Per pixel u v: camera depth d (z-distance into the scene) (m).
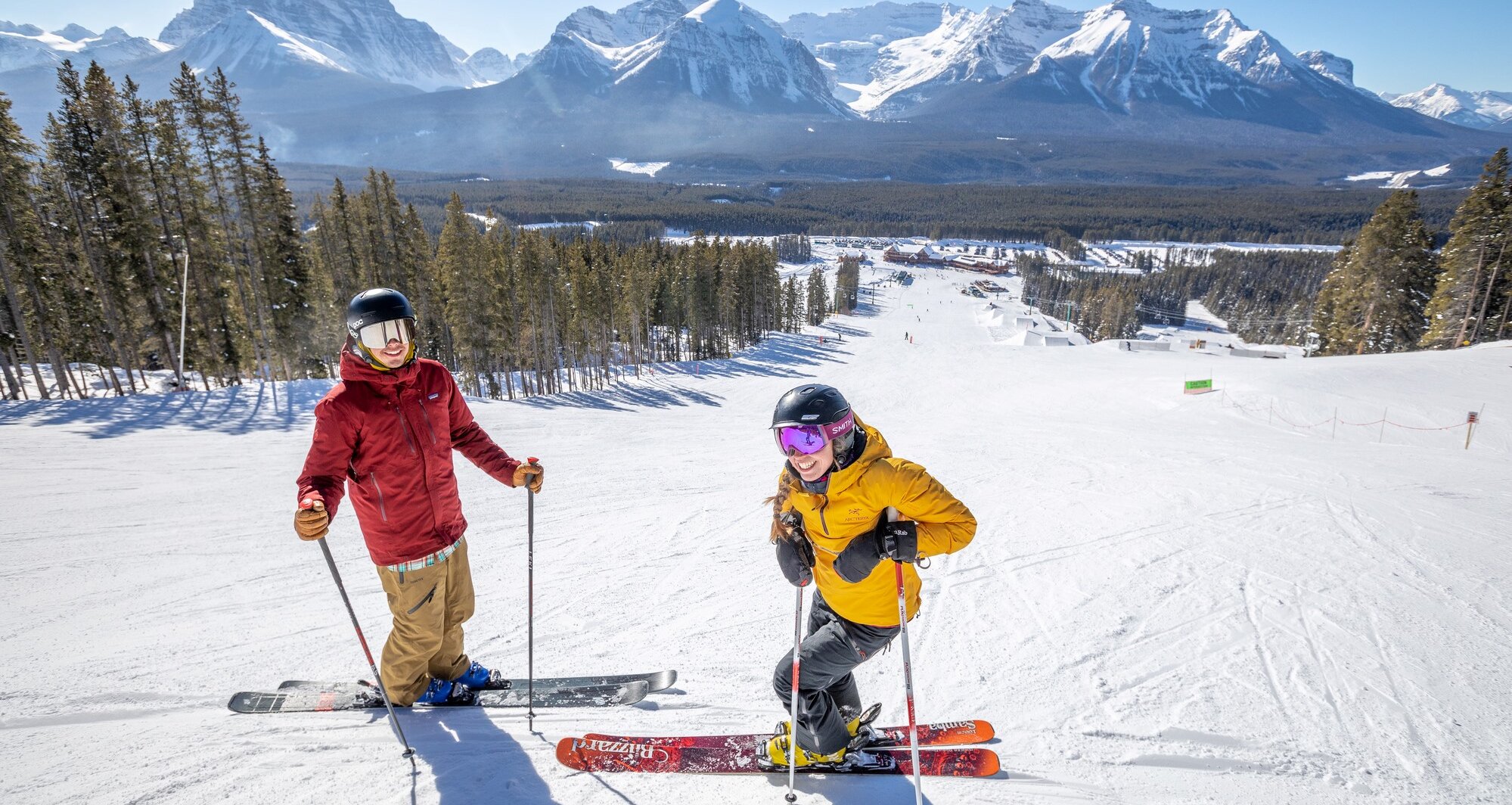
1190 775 3.20
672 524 8.70
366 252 42.41
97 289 30.41
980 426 22.81
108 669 4.16
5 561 6.89
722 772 3.07
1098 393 32.91
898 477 2.46
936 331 93.19
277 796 2.83
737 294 76.75
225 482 11.59
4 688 3.84
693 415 32.78
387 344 2.96
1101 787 3.09
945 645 4.68
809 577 2.86
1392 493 10.27
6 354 25.08
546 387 49.94
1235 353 55.62
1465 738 3.56
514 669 4.33
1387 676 4.23
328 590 5.98
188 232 30.47
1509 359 27.73
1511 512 9.25
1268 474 12.12
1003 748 3.39
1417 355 30.67
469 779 2.98
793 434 2.41
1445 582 6.05
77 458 13.29
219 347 32.06
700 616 5.32
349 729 3.40
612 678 4.00
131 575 6.44
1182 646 4.66
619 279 64.00
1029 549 7.09
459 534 3.54
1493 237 38.16
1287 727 3.63
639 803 2.86
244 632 4.92
